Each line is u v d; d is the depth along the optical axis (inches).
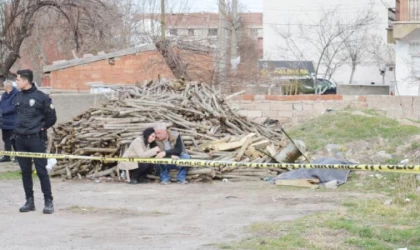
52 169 555.2
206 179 520.4
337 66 1839.3
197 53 1119.6
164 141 526.0
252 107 839.1
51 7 1133.1
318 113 824.3
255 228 343.3
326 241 310.2
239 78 1151.0
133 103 585.6
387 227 338.0
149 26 1653.5
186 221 371.6
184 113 589.6
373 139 625.0
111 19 1244.5
